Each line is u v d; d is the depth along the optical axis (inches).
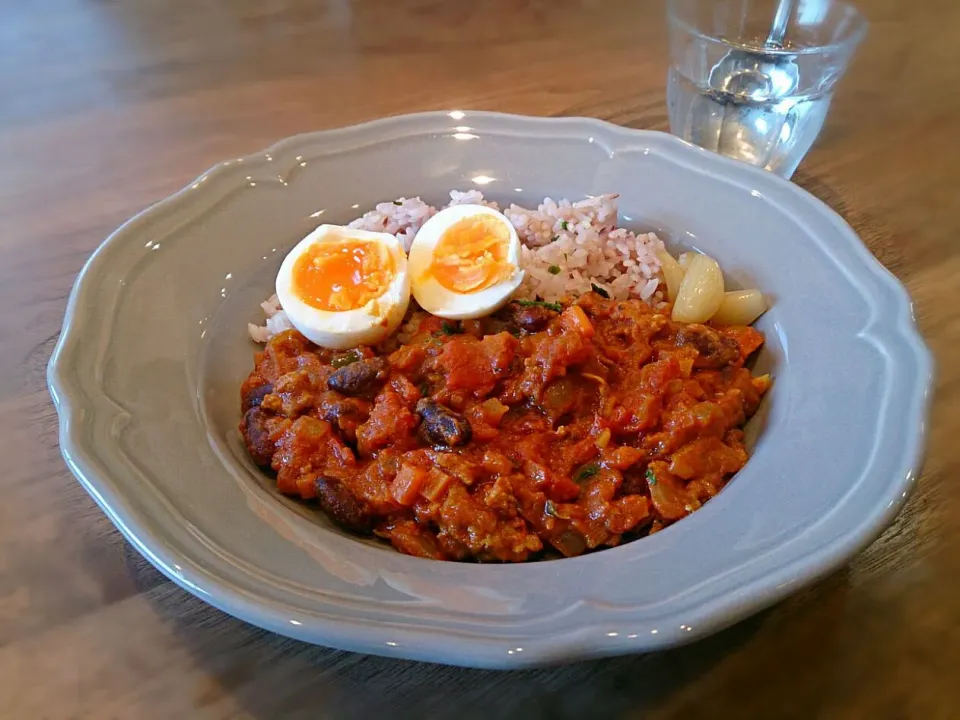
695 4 12.5
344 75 14.2
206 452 7.6
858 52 14.5
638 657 6.1
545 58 14.4
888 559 6.7
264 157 10.6
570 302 9.8
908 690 5.8
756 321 9.2
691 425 7.9
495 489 7.5
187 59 14.9
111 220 10.9
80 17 16.6
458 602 5.9
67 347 8.0
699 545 6.4
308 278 9.5
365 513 7.6
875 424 6.9
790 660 6.0
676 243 10.3
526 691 6.0
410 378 8.8
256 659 6.2
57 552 6.9
